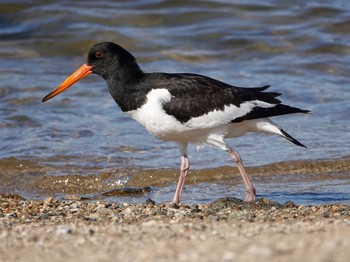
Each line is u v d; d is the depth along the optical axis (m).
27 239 8.49
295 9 24.86
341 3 25.27
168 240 8.24
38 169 14.91
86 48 22.92
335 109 18.44
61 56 22.48
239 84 20.02
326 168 14.75
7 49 22.44
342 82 20.47
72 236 8.63
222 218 10.31
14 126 17.25
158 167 14.92
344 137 16.50
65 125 17.36
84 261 7.51
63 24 23.64
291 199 12.80
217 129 12.62
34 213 11.26
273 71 21.19
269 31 23.67
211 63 21.95
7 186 14.23
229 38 23.19
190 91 12.37
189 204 12.41
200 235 8.48
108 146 16.14
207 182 14.27
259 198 12.27
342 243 7.48
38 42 22.89
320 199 12.76
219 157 15.47
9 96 18.95
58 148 15.98
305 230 8.66
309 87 19.95
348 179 14.12
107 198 13.30
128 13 24.42
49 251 7.94
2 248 8.09
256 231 8.68
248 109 12.59
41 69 21.19
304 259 7.09
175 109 12.29
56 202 12.22
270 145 16.11
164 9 24.92
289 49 22.80
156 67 21.67
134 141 16.45
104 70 12.81
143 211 11.23
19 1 24.44
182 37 23.33
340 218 10.06
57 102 18.73
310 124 17.52
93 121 17.67
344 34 23.80
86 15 24.11
